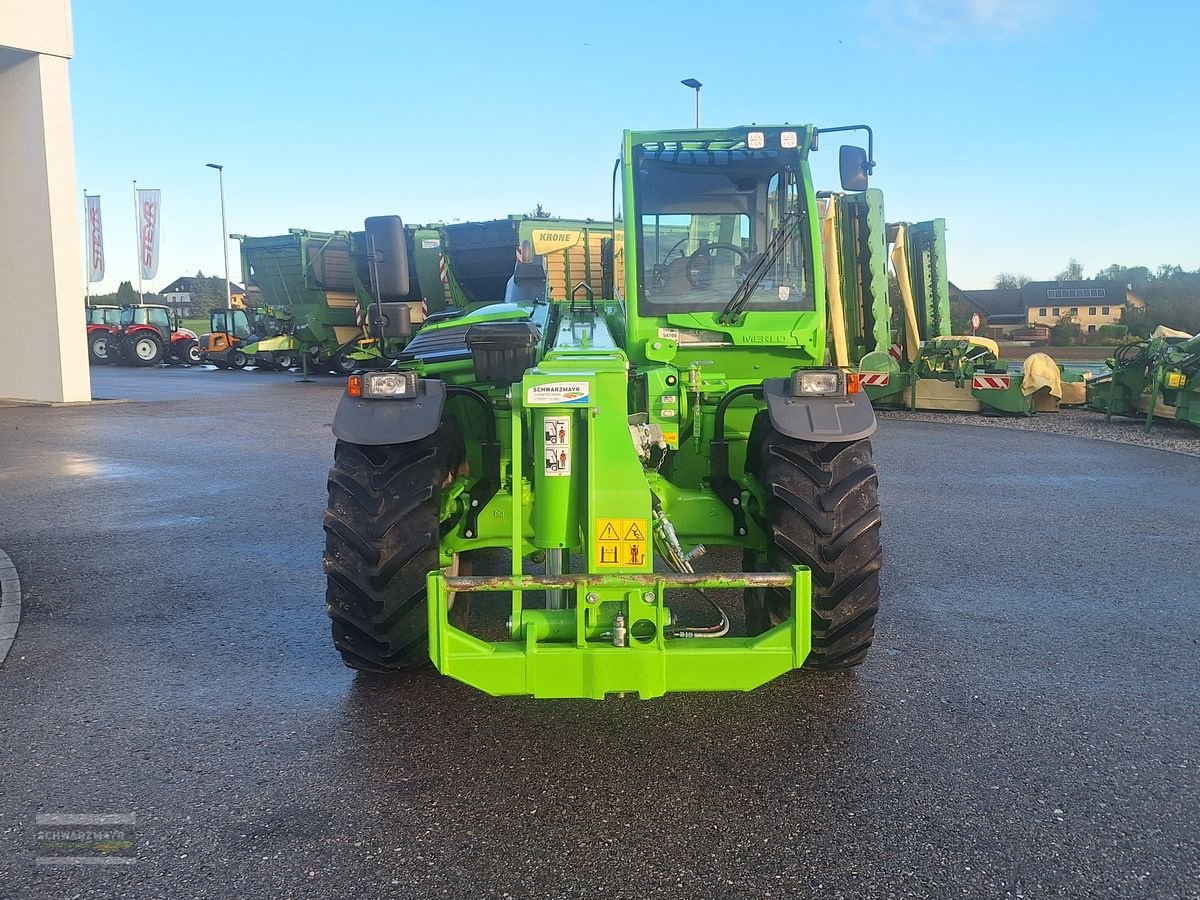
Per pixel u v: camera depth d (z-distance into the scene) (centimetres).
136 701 388
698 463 445
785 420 368
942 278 1523
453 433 421
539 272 600
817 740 351
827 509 364
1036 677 412
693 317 473
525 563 568
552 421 323
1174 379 1175
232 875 267
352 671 420
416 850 279
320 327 2195
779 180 478
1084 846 280
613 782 320
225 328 2764
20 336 1616
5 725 364
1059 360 2878
